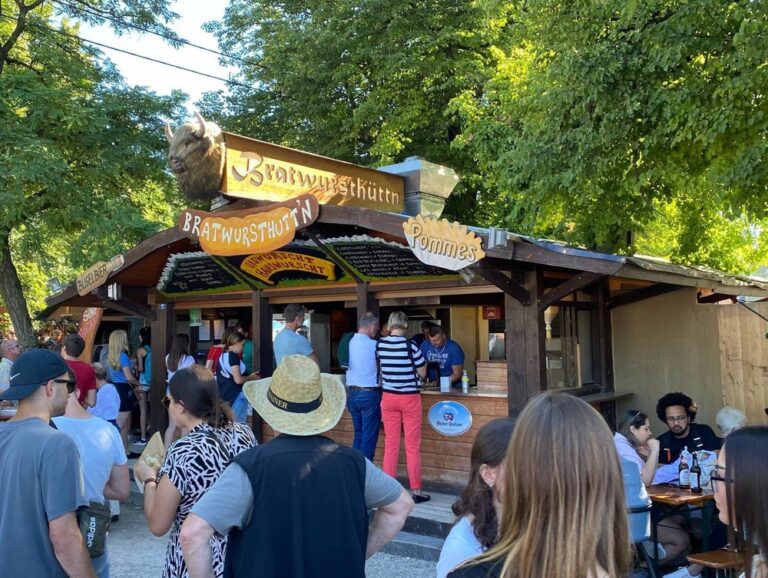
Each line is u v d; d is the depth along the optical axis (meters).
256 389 2.65
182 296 9.91
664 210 12.77
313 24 17.19
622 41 8.07
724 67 7.20
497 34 15.36
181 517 3.06
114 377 9.48
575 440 1.57
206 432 3.21
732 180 6.69
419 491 6.84
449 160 16.77
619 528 1.57
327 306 11.46
